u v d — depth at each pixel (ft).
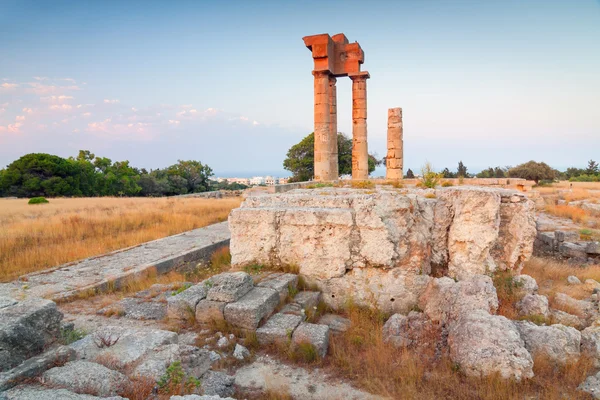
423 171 37.63
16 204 85.20
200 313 19.06
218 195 132.46
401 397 13.65
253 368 15.75
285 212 24.25
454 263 24.12
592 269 32.60
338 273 22.88
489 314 15.96
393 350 16.72
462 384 14.01
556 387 13.70
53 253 35.27
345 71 63.82
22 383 10.80
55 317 13.38
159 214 61.31
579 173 212.64
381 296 22.04
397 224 22.59
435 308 19.25
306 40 60.59
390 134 65.62
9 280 27.89
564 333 15.87
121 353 13.09
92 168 164.35
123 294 25.70
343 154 154.61
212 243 40.40
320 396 13.87
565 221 57.98
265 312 18.92
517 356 14.05
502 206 25.12
